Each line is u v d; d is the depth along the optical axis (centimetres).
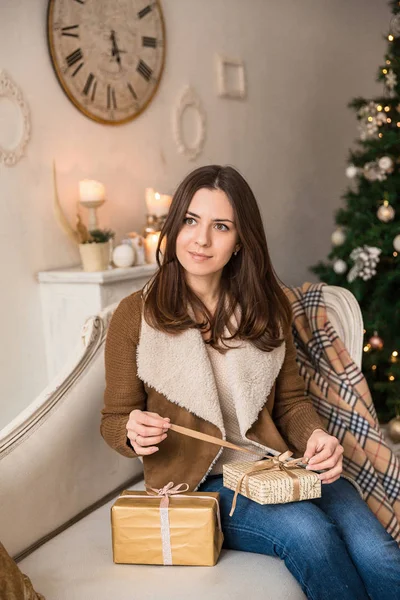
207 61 389
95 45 313
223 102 404
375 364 360
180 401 160
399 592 141
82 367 181
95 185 295
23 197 285
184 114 373
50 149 296
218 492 158
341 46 511
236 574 141
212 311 170
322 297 208
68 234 297
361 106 365
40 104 290
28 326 290
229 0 403
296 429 173
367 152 360
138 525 144
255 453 162
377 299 356
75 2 302
